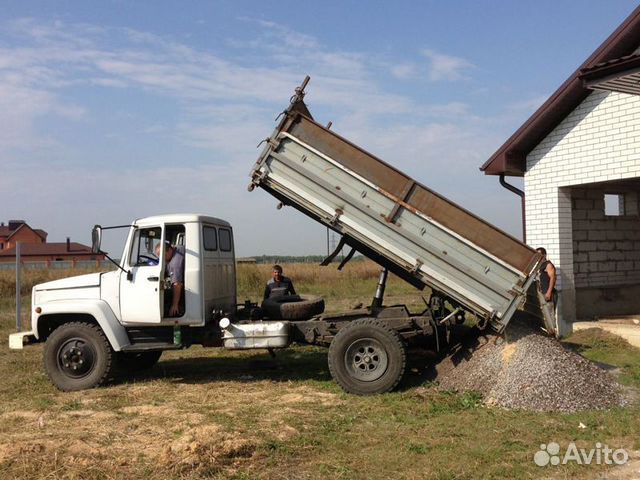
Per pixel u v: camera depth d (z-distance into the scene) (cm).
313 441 585
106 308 861
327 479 494
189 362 1077
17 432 635
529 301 806
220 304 935
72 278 895
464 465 520
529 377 713
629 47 1064
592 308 1232
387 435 605
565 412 673
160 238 868
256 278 2588
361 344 791
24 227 7844
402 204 786
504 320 762
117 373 984
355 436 603
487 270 768
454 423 641
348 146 812
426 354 877
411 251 788
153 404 751
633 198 1338
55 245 6700
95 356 859
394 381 776
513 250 765
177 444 550
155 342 883
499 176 1273
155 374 970
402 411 694
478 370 777
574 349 1006
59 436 607
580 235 1227
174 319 857
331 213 805
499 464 523
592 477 495
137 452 550
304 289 2528
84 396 808
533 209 1215
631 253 1306
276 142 822
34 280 2714
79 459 524
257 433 602
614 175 1080
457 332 866
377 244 796
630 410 672
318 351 1155
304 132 825
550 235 1186
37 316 878
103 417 689
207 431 591
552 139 1180
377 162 803
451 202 782
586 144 1123
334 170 811
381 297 893
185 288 859
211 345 876
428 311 843
